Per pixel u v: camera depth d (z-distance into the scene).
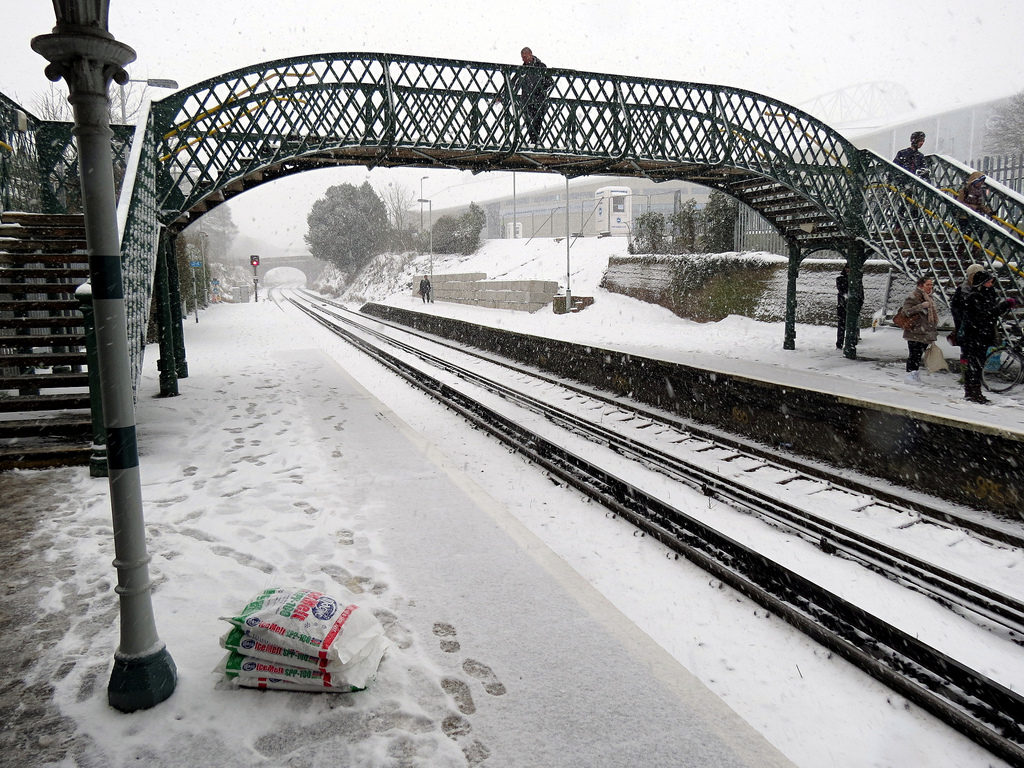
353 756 2.96
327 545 5.34
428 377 14.46
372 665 3.52
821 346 17.12
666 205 56.44
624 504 6.61
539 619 4.20
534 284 31.69
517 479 7.66
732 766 2.94
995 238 12.09
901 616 4.57
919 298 11.95
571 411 11.65
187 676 3.53
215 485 6.86
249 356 18.69
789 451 8.85
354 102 12.33
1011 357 11.73
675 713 3.30
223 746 3.02
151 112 11.02
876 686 3.78
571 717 3.26
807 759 3.23
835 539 5.64
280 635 3.40
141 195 9.59
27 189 12.41
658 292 26.78
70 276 9.27
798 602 4.62
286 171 13.84
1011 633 4.34
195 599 4.39
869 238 14.71
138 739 3.05
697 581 5.05
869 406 7.68
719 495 6.95
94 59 2.84
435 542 5.41
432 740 3.08
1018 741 3.33
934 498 6.90
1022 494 6.15
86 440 7.83
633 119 13.66
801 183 14.75
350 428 9.55
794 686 3.80
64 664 3.63
